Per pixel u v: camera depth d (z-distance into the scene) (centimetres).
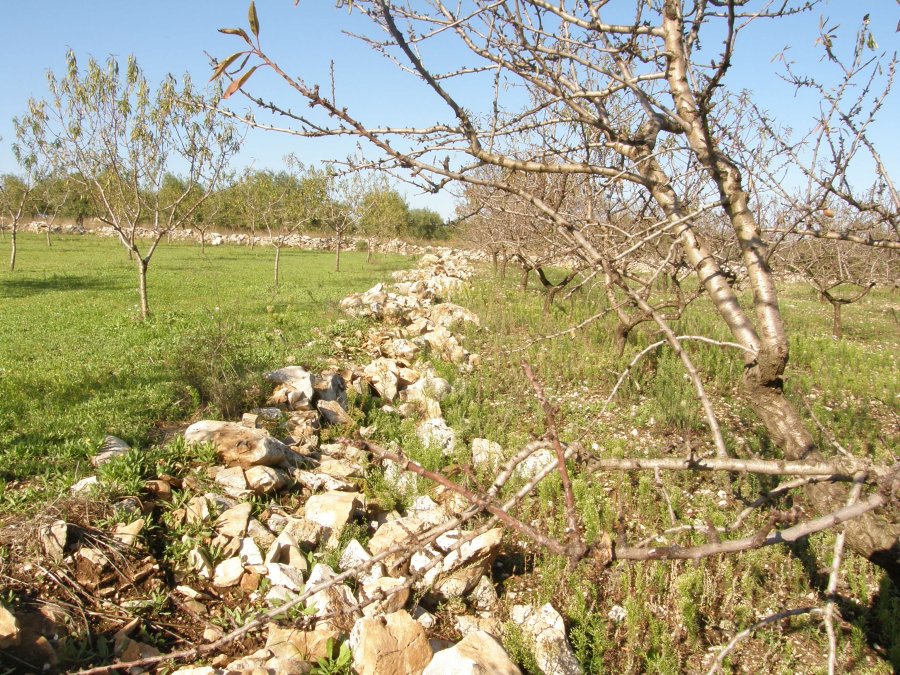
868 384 883
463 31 216
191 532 416
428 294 1497
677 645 379
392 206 3184
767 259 259
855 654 368
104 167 1269
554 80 222
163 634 351
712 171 247
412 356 945
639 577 400
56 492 438
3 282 1734
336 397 727
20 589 350
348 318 1198
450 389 786
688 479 545
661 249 520
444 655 314
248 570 395
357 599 370
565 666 344
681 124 242
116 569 376
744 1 189
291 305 1360
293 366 744
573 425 685
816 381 899
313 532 439
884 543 266
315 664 330
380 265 2783
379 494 515
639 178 252
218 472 482
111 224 1175
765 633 386
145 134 1174
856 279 650
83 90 1144
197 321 1143
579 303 1269
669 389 735
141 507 426
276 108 176
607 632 378
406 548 169
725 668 360
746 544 140
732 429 666
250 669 306
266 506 466
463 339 1066
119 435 570
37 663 313
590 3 221
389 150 180
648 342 911
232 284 1841
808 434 269
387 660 316
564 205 447
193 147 1209
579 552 145
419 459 572
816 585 430
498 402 759
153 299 1461
